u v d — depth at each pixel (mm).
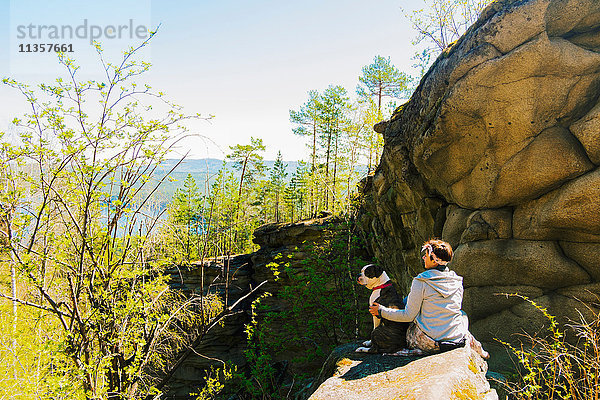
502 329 5512
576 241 5234
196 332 10281
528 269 5441
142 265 7195
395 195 9914
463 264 6047
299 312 14352
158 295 7691
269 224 18938
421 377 3188
